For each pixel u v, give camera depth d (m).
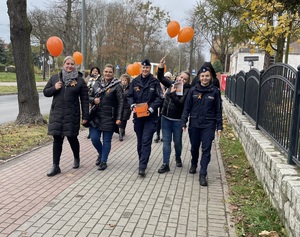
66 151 7.71
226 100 16.84
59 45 6.70
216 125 5.82
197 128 5.86
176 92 6.25
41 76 55.78
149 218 4.30
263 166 5.29
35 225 4.02
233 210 4.60
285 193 3.94
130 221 4.20
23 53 10.66
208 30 23.97
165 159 6.39
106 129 6.29
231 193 5.25
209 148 5.78
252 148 6.49
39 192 5.08
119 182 5.68
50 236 3.76
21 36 10.55
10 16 10.44
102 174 6.10
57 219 4.19
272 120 5.80
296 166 4.36
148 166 6.77
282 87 5.23
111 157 7.41
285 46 15.27
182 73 6.35
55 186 5.36
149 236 3.83
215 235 3.90
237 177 6.08
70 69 5.89
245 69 32.66
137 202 4.82
